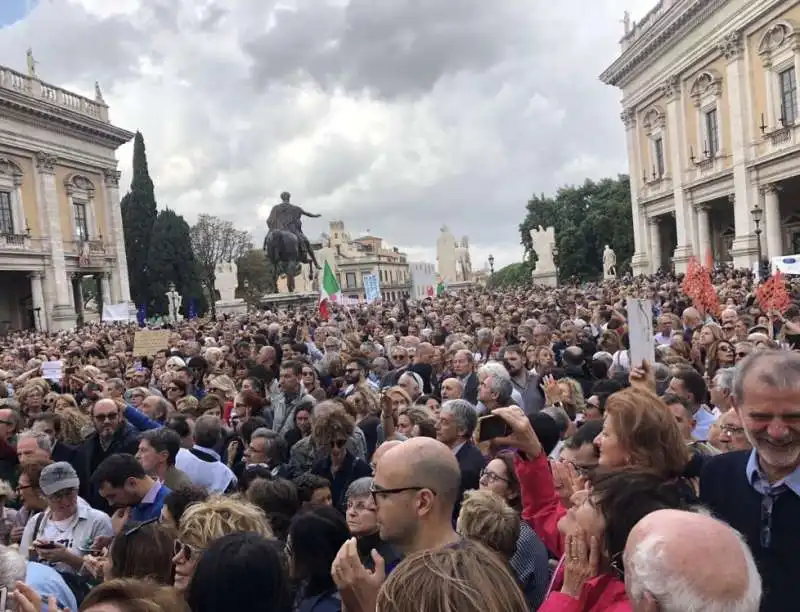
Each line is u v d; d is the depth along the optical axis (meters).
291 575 4.05
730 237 53.12
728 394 6.44
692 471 4.10
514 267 125.31
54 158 54.34
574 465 4.66
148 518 5.52
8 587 3.53
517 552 4.27
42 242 53.12
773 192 43.00
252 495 5.49
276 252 39.84
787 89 41.34
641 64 57.16
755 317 13.86
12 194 51.31
